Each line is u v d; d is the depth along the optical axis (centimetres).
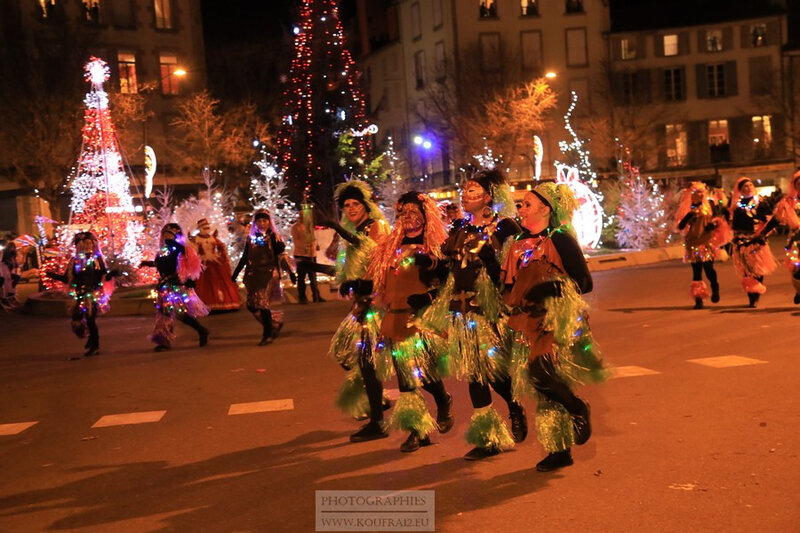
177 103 4688
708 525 457
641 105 5300
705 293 1357
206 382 998
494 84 4853
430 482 561
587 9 5394
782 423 649
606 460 582
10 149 3991
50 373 1150
